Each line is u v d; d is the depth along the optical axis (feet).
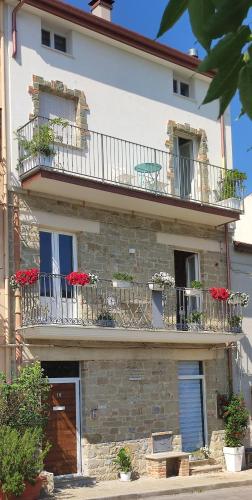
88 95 51.98
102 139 50.65
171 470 51.60
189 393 55.62
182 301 55.72
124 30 53.72
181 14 4.61
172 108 58.03
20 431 41.24
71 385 48.11
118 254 51.78
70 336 45.91
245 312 61.00
